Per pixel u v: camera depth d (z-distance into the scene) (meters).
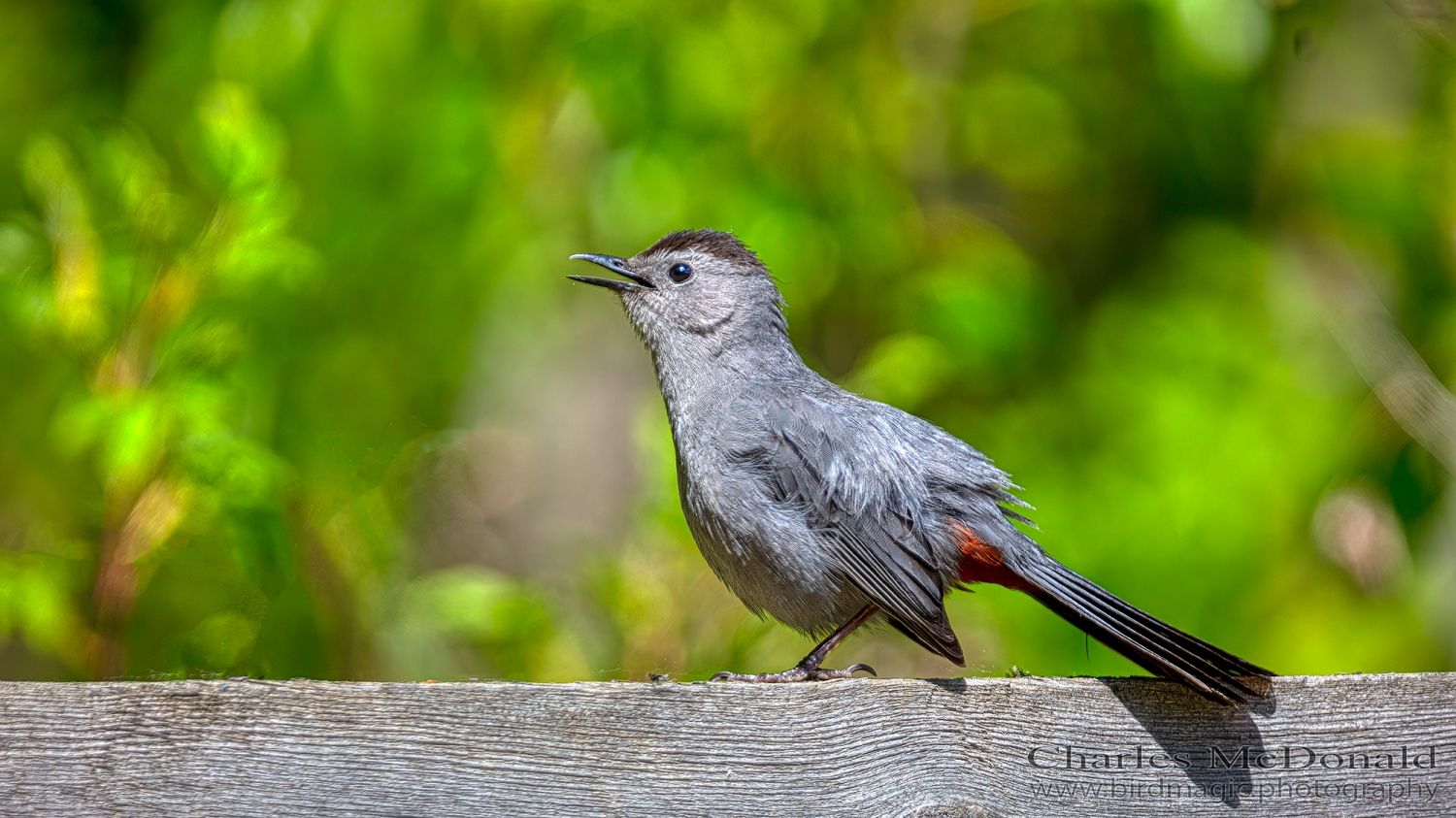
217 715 5.05
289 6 10.65
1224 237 13.45
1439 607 13.02
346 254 11.01
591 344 13.03
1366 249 13.47
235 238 7.89
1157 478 12.40
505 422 12.84
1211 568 12.35
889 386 10.13
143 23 12.51
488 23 10.89
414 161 11.29
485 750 5.22
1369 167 13.48
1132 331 13.09
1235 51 11.20
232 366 8.27
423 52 11.14
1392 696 5.95
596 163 11.37
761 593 7.50
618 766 5.32
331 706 5.13
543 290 11.72
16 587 7.59
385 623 8.83
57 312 7.64
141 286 7.82
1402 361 12.50
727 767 5.39
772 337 8.05
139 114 11.48
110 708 4.96
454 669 9.52
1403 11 11.70
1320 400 12.95
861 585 7.15
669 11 10.81
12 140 12.16
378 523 8.87
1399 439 12.37
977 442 12.25
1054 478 12.29
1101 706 5.79
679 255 8.02
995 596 11.64
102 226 8.09
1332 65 13.60
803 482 7.30
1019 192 13.46
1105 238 13.96
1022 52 12.52
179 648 8.12
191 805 4.97
